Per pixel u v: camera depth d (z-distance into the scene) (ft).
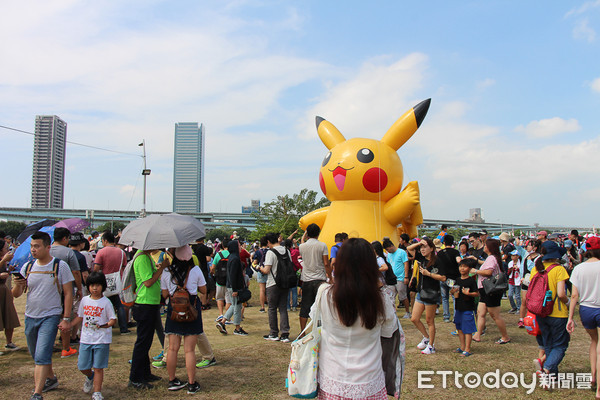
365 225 36.11
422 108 38.45
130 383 16.14
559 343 16.03
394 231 37.19
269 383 16.66
